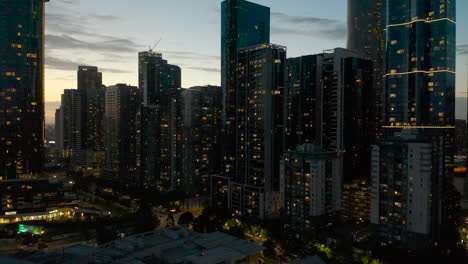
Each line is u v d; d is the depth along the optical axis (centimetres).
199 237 17425
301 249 19612
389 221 18512
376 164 18988
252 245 16012
